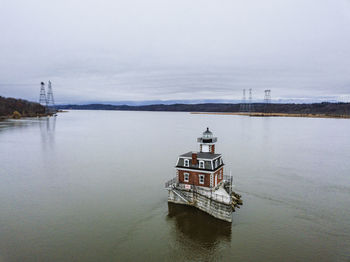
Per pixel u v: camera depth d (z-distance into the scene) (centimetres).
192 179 4766
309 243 3675
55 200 5141
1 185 6028
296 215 4516
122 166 7775
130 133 16675
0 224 4159
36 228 4034
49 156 9188
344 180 6500
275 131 18138
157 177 6675
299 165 7981
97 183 6181
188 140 13238
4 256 3319
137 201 5081
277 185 6062
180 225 4138
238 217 4428
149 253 3419
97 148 10831
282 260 3303
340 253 3453
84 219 4341
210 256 3375
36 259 3266
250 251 3484
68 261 3234
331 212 4650
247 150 10419
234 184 6094
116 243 3638
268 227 4103
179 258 3328
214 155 4975
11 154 9531
